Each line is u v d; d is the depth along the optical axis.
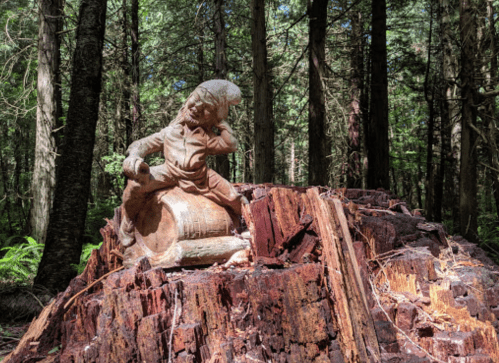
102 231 4.88
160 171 4.16
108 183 16.77
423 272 3.88
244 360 3.06
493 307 4.00
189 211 4.00
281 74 17.31
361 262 3.78
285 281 3.08
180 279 3.56
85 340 3.57
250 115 19.02
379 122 9.67
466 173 9.27
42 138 10.04
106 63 15.73
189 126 4.20
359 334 3.10
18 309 6.13
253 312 3.29
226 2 15.18
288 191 3.86
